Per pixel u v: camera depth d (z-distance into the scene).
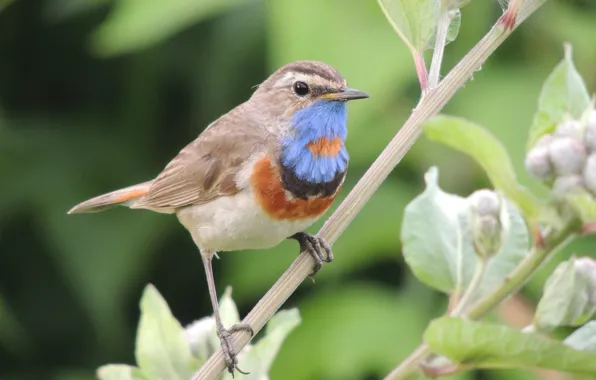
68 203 12.57
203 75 12.66
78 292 12.48
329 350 11.11
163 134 13.15
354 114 10.62
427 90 6.27
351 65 10.72
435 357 5.99
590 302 5.90
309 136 7.78
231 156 7.88
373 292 11.59
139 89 13.13
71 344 13.68
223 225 7.87
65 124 13.27
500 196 6.30
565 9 12.02
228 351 6.50
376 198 11.76
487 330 5.36
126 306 13.04
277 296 6.60
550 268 10.96
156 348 7.00
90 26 13.45
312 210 7.79
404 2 6.27
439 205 6.71
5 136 12.94
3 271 13.62
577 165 5.45
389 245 11.55
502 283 5.83
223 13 12.29
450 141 5.40
